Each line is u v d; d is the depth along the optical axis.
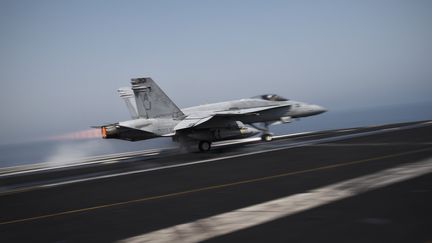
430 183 13.14
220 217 11.11
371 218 9.77
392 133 34.62
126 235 10.13
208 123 31.67
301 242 8.52
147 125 30.75
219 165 22.33
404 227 8.91
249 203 12.49
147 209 12.85
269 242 8.67
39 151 174.75
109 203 14.28
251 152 28.00
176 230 10.20
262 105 37.69
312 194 13.00
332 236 8.70
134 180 19.42
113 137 30.50
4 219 13.02
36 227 11.64
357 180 14.70
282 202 12.25
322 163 19.83
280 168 19.31
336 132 42.62
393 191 12.38
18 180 23.69
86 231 10.80
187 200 13.73
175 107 32.84
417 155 19.92
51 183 21.06
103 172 23.92
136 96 31.42
